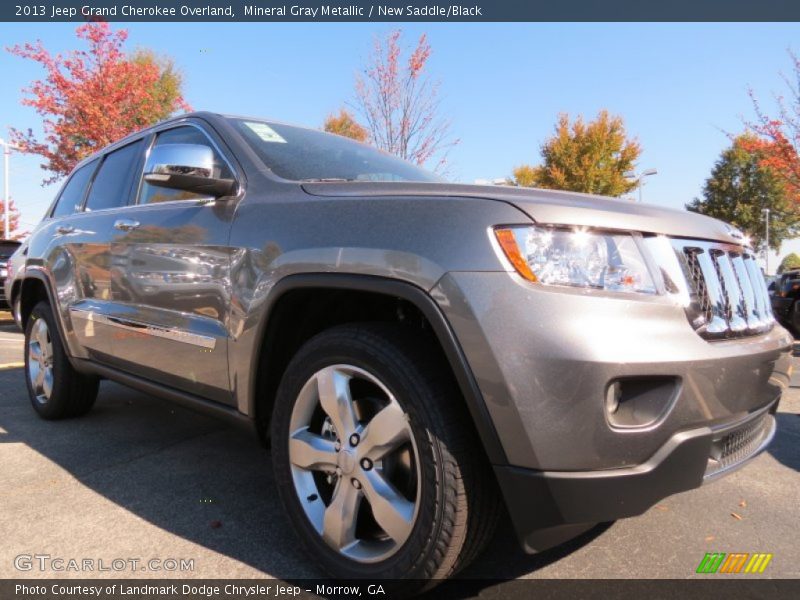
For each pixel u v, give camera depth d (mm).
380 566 1857
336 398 1979
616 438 1618
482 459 1764
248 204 2420
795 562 2221
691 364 1711
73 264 3592
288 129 3080
